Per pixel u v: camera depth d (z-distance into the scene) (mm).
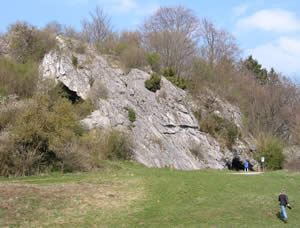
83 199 16125
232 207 17328
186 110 44656
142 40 64562
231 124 48938
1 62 40406
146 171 28688
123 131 35375
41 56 43969
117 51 48125
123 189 19234
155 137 38344
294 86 65312
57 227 12086
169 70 50938
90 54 44375
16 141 23547
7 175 22266
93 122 35938
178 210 15820
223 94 56312
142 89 43031
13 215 12594
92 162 28000
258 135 53250
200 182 22922
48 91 36812
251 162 47094
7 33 46656
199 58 60375
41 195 15578
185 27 63500
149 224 13445
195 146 41125
